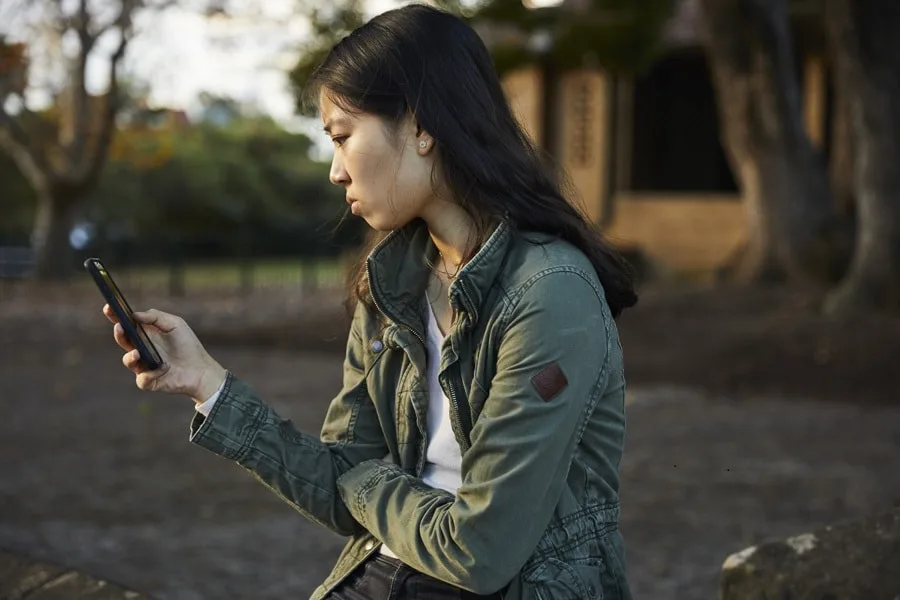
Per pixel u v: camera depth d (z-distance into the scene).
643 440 7.58
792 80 14.37
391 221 1.77
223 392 1.87
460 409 1.71
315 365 11.58
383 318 1.95
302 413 8.69
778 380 9.88
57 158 24.44
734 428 8.03
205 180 35.38
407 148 1.73
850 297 12.06
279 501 6.00
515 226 1.71
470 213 1.73
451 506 1.63
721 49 14.49
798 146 14.59
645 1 15.52
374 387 1.91
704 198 19.64
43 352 12.47
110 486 6.29
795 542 2.58
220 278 25.08
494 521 1.58
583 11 16.17
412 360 1.83
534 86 20.66
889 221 11.94
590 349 1.63
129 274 24.12
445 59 1.73
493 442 1.59
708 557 4.92
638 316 12.92
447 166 1.72
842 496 5.99
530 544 1.59
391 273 1.86
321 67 1.79
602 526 1.71
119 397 9.45
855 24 11.92
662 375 10.29
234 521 5.58
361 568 1.88
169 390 1.86
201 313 16.62
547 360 1.60
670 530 5.36
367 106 1.72
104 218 33.81
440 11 1.78
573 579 1.66
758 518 5.56
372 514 1.76
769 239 14.87
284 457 1.89
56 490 6.18
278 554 5.02
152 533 5.34
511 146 1.74
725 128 15.11
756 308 12.91
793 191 14.59
